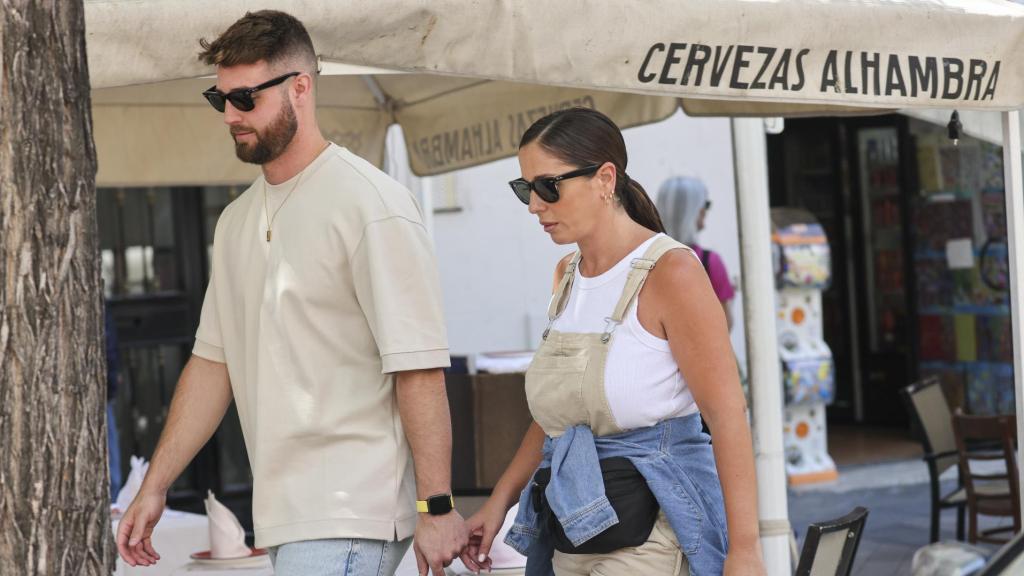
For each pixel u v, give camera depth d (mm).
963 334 27875
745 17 8438
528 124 13867
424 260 7324
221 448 22359
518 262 23859
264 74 7219
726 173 25359
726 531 7137
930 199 28203
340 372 7305
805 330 24281
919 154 28344
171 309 22141
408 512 7430
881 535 20062
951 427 18516
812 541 8195
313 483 7234
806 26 8656
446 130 15031
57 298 5707
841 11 8773
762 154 13398
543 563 7559
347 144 15461
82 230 5809
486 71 7949
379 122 15680
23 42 5621
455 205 23391
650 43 8211
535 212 7223
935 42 9242
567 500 6977
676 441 7062
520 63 7984
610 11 8102
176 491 22016
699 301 6848
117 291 21750
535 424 7918
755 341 13203
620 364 6977
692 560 6941
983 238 27453
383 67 7832
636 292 6992
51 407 5707
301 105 7371
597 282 7172
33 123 5645
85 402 5824
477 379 10984
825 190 30344
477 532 7836
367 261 7191
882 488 24078
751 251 13320
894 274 29703
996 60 9617
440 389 7320
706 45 8367
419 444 7258
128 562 7824
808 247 23922
